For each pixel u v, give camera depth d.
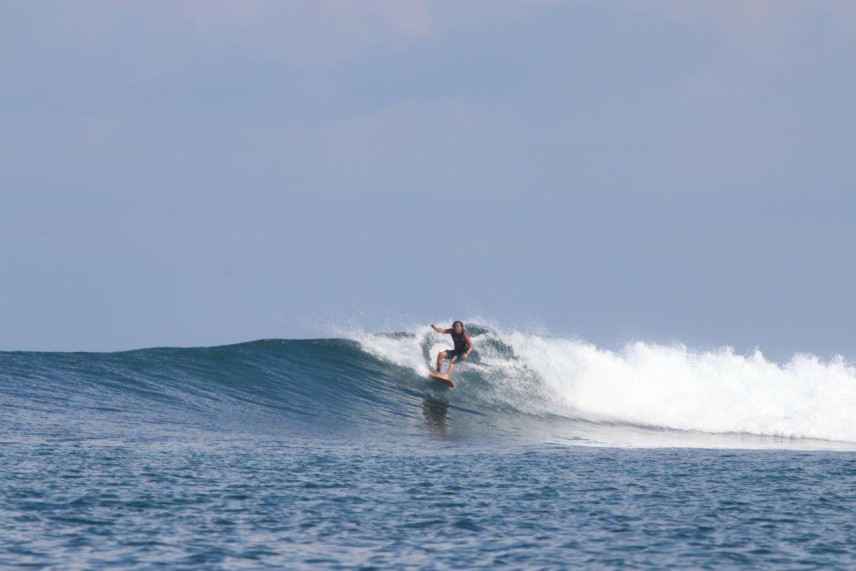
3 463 55.22
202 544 41.09
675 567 39.91
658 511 51.59
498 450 74.62
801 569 40.25
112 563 37.81
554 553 41.66
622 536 45.25
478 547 42.34
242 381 90.94
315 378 94.88
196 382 88.44
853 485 63.88
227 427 75.00
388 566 38.91
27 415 71.31
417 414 88.62
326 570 38.12
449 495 53.88
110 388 82.88
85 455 59.31
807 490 60.88
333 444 71.69
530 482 59.53
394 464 64.06
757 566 40.50
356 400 90.56
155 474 55.12
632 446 83.19
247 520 45.69
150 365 91.50
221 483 53.84
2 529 41.78
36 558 37.97
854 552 43.38
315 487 54.34
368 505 50.25
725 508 53.12
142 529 43.00
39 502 46.75
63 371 85.81
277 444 69.62
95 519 44.31
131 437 67.06
